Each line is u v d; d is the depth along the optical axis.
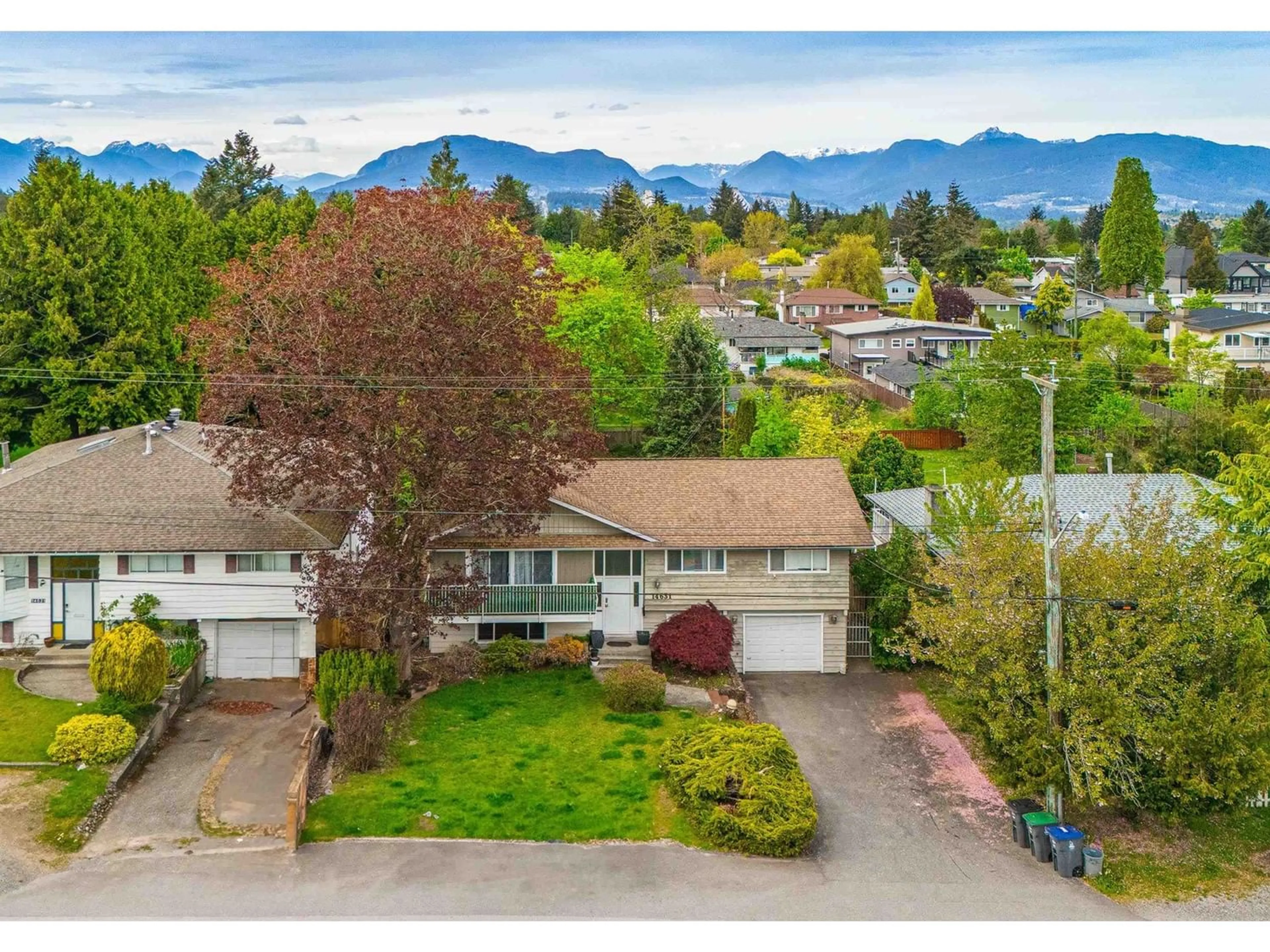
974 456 62.81
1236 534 33.34
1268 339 99.94
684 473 40.19
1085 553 28.67
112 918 22.03
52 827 25.47
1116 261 127.62
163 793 27.97
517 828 26.41
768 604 37.78
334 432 31.41
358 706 29.47
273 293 34.06
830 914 23.20
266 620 35.81
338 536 35.91
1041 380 26.53
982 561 28.70
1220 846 27.30
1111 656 26.70
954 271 151.12
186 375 54.88
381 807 27.12
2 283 50.19
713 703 33.97
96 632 35.25
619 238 119.38
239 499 33.91
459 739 31.00
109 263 51.97
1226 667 27.58
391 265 32.72
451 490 31.05
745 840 25.88
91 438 43.16
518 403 32.19
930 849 26.52
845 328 98.50
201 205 88.06
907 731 33.28
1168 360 81.06
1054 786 26.83
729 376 66.38
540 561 37.44
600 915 22.78
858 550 39.53
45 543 34.31
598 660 36.56
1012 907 23.86
